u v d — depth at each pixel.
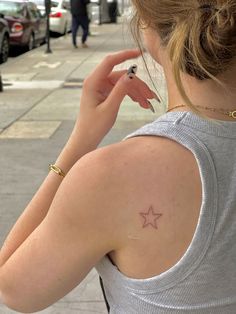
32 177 5.61
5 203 4.91
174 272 1.05
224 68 1.04
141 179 1.06
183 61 1.05
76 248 1.08
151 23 1.12
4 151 6.49
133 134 1.13
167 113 1.16
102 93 1.33
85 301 3.37
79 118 1.32
